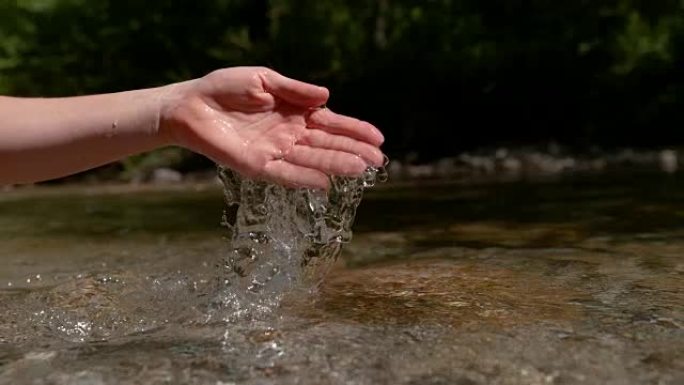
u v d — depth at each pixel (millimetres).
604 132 4062
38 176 890
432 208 1731
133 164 3832
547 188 2182
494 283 916
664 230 1239
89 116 880
